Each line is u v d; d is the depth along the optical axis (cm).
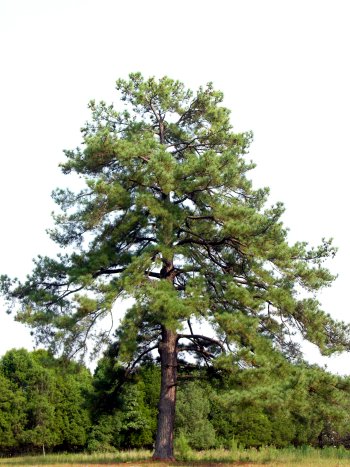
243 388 2117
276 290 2323
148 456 2694
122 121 2714
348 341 2317
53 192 2564
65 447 5662
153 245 2311
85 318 2241
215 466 2134
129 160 2428
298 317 2359
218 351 2500
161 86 2711
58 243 2606
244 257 2480
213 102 2748
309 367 2295
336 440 4441
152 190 2552
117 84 2733
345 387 2148
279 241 2373
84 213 2486
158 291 2144
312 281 2362
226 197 2538
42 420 5297
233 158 2391
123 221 2467
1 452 5278
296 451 2780
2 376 5325
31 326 2384
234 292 2258
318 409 2134
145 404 5575
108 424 5406
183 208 2538
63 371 2306
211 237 2473
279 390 2000
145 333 2531
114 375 2644
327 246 2448
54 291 2528
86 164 2514
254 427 5344
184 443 2484
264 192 2572
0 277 2531
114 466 2195
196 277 2289
